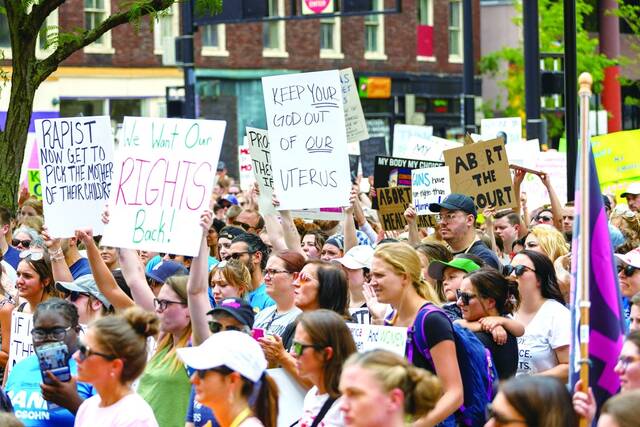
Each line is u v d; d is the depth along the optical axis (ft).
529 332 63.16
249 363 45.98
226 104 304.91
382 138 142.51
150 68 288.10
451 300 65.57
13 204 109.60
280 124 83.71
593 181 45.55
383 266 55.72
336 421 48.24
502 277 60.59
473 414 54.03
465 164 93.81
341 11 161.79
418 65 345.51
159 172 65.57
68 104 277.64
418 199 96.37
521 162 122.62
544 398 40.16
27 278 72.23
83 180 76.48
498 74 354.33
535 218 104.32
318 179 83.30
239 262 71.97
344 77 104.78
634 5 354.54
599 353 45.37
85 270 81.35
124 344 48.24
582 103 44.37
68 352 53.62
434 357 53.01
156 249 64.90
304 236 92.48
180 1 113.60
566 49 126.00
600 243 45.52
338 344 48.65
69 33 111.65
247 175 143.23
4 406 53.57
